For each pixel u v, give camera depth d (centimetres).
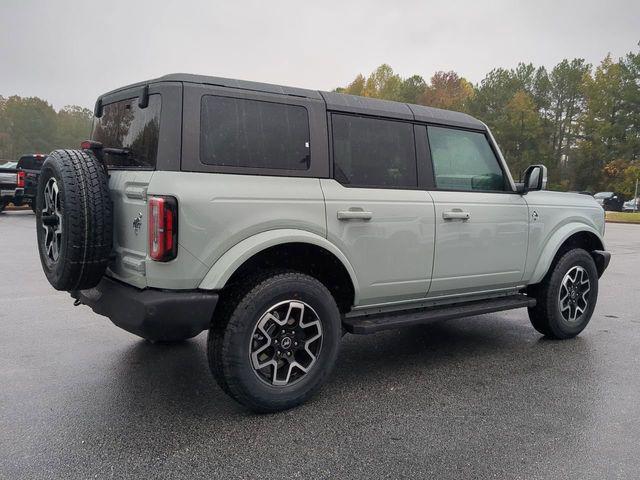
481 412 344
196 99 315
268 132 340
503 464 279
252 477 263
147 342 486
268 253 349
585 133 5162
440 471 272
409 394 374
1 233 1319
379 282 387
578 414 342
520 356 463
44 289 709
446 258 421
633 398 370
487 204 447
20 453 282
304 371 347
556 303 498
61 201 322
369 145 390
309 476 265
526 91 5481
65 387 375
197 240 305
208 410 341
